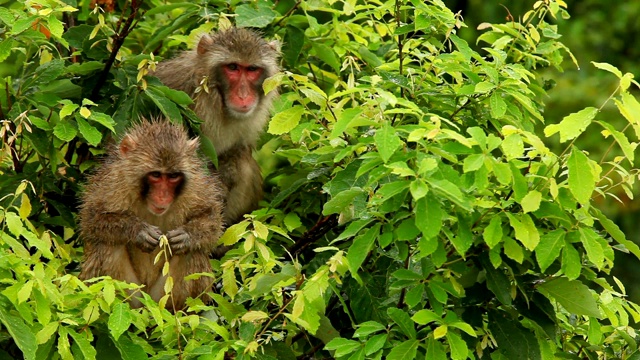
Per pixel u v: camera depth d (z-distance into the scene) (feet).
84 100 33.35
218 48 42.09
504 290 29.66
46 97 35.27
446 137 28.66
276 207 40.01
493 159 27.76
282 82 33.17
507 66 34.47
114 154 36.55
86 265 35.32
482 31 78.84
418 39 40.09
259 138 43.60
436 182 26.45
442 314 29.30
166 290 30.12
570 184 27.61
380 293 32.04
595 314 30.32
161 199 34.78
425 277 29.27
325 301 31.60
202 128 42.16
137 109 36.96
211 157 38.86
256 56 42.16
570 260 28.55
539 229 29.22
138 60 38.29
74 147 41.11
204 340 29.78
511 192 29.45
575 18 83.66
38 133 35.40
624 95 27.78
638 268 74.64
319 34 44.73
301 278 30.32
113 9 45.42
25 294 26.50
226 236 33.37
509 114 36.04
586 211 29.43
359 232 30.04
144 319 29.50
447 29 39.81
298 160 40.81
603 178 31.63
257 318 28.86
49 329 26.91
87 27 39.01
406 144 30.40
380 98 30.17
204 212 35.73
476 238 29.76
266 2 41.14
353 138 34.35
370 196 30.25
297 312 28.27
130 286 28.86
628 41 82.53
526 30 40.63
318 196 38.88
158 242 34.47
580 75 78.79
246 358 28.43
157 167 34.68
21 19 33.32
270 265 31.50
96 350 28.55
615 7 83.30
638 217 74.54
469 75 34.78
